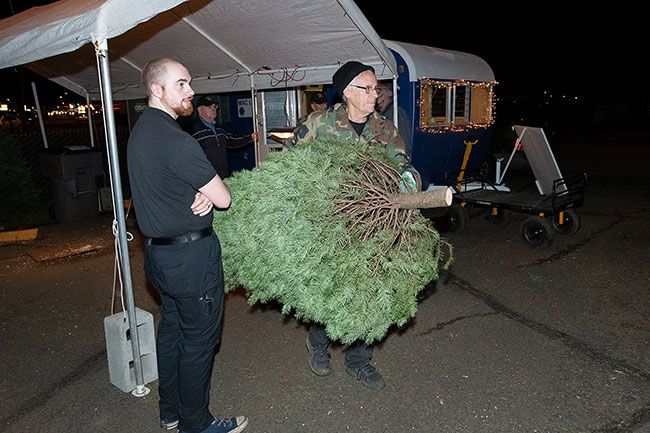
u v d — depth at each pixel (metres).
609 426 3.18
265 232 2.69
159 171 2.58
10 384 3.81
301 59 6.05
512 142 12.33
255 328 4.64
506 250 6.66
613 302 5.00
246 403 3.51
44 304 5.27
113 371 3.67
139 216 2.71
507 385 3.65
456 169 9.20
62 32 3.50
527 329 4.49
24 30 4.26
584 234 7.27
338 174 2.69
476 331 4.48
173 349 3.08
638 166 13.56
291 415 3.37
